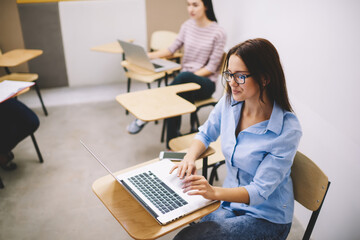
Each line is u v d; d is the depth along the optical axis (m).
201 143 1.51
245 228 1.29
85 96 4.11
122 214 1.16
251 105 1.34
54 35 4.14
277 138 1.26
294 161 1.41
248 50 1.17
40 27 4.05
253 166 1.34
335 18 1.65
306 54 1.92
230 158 1.41
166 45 3.70
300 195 1.40
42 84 4.33
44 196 2.36
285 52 2.17
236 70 1.19
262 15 2.49
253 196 1.21
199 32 2.98
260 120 1.33
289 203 1.38
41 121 3.46
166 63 2.96
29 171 2.64
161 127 3.38
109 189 1.29
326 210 1.84
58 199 2.33
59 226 2.09
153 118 1.88
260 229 1.30
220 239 1.24
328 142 1.78
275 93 1.24
